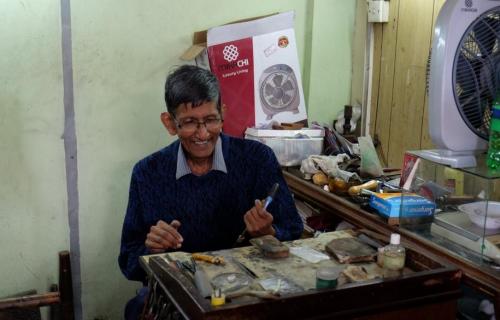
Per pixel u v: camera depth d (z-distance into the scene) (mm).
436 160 1445
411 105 2172
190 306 936
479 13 1330
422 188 1497
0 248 2072
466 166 1396
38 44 1971
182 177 1553
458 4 1311
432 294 1068
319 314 965
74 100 2072
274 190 1449
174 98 1380
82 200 2172
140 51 2133
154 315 1117
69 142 2100
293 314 945
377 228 1557
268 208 1600
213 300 921
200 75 1391
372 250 1229
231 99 2188
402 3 2176
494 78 1378
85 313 2281
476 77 1367
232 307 895
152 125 2221
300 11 2365
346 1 2385
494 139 1329
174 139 2270
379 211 1578
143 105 2188
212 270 1140
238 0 2246
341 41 2428
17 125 2004
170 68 2193
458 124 1376
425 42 2068
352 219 1661
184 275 1069
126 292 2338
